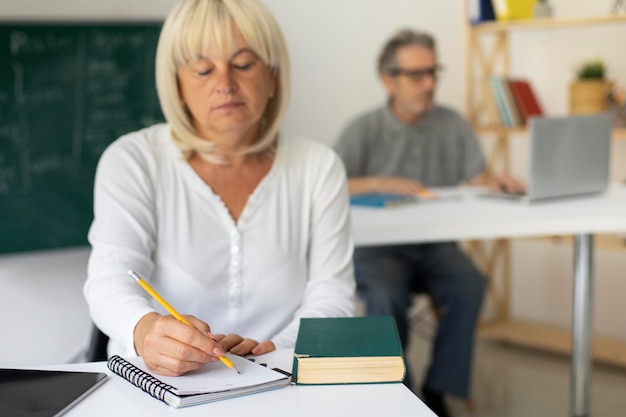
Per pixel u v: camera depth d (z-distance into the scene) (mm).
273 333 1705
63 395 1151
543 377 3525
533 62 4152
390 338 1289
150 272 1648
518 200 2725
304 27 3793
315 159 1788
